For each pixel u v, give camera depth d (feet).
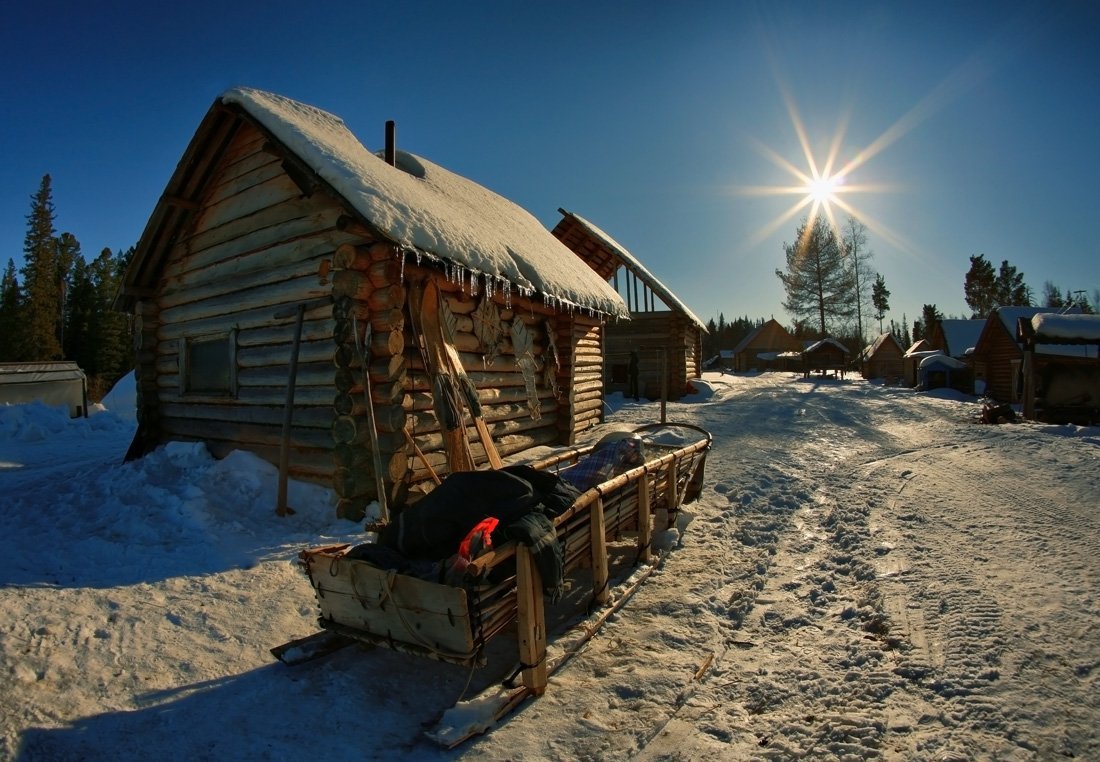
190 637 12.46
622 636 12.87
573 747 9.23
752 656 12.09
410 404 20.86
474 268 22.31
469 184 41.19
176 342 28.22
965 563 15.66
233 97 21.77
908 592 14.14
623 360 75.72
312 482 21.84
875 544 17.76
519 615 10.42
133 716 9.86
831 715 9.78
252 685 10.93
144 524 18.60
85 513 20.18
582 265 42.75
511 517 11.03
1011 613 12.47
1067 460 28.94
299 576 15.75
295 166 20.75
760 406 60.08
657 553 17.70
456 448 20.97
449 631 9.53
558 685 10.96
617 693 10.66
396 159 33.14
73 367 62.18
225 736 9.47
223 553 16.94
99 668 11.05
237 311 24.84
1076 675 10.16
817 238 148.66
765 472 27.73
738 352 220.02
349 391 19.83
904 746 8.82
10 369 57.98
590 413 41.22
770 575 16.34
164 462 24.17
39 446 38.06
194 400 26.94
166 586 14.62
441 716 10.04
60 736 9.18
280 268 23.03
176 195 26.09
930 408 60.75
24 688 10.15
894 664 11.15
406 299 21.47
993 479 25.53
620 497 15.34
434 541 10.99
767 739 9.31
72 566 15.61
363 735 9.61
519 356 29.76
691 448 20.25
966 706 9.60
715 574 16.35
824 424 45.55
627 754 9.04
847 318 150.92
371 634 10.64
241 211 24.95
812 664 11.48
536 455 29.37
